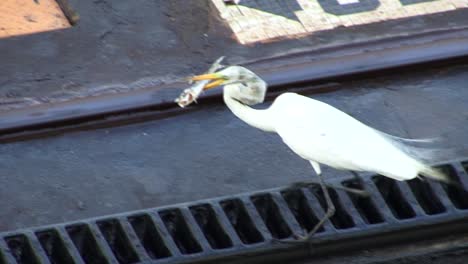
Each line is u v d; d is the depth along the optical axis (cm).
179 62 1469
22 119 1371
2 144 1354
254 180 1327
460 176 1305
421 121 1415
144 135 1376
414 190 1305
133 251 1212
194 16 1530
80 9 1525
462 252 1254
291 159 1352
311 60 1471
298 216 1278
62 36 1492
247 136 1378
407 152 1245
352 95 1441
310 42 1501
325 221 1245
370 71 1455
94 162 1340
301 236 1227
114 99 1401
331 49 1491
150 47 1485
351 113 1418
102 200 1295
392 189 1300
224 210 1263
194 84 1325
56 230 1227
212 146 1366
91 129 1377
